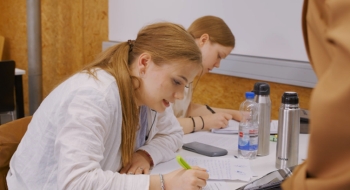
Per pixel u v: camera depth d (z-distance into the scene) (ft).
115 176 3.81
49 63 14.08
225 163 4.82
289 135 4.60
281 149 4.66
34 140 4.26
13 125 4.82
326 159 1.30
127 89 4.13
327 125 1.22
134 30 11.43
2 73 10.52
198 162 4.87
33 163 4.21
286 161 4.65
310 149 1.31
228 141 5.82
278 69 8.27
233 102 9.43
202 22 7.12
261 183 3.61
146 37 4.27
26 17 13.88
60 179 3.65
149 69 4.16
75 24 13.32
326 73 1.28
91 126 3.76
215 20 7.13
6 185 4.65
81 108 3.83
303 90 8.13
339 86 1.20
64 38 13.67
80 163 3.63
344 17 1.23
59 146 3.77
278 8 8.17
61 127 3.97
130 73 4.24
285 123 4.60
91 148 3.73
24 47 14.53
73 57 13.56
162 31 4.22
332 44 1.25
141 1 11.09
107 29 12.39
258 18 8.55
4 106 10.86
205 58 7.08
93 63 4.35
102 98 3.92
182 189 3.84
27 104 14.89
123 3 11.69
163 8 10.50
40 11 13.71
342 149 1.24
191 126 6.22
